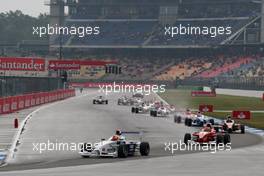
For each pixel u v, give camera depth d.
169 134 135.50
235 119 199.12
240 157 90.88
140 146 93.50
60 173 70.25
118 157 90.12
